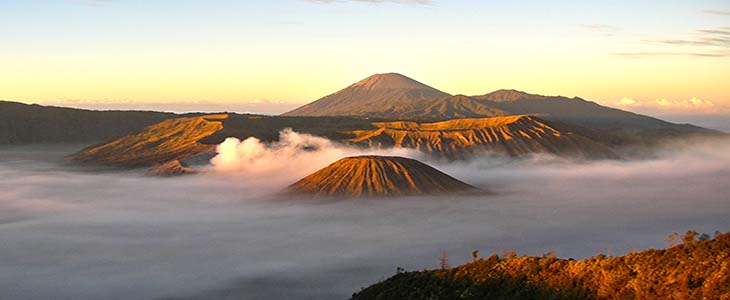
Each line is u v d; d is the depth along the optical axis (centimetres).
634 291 3566
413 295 4547
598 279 3825
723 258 3494
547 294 3906
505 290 4128
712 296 3225
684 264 3588
